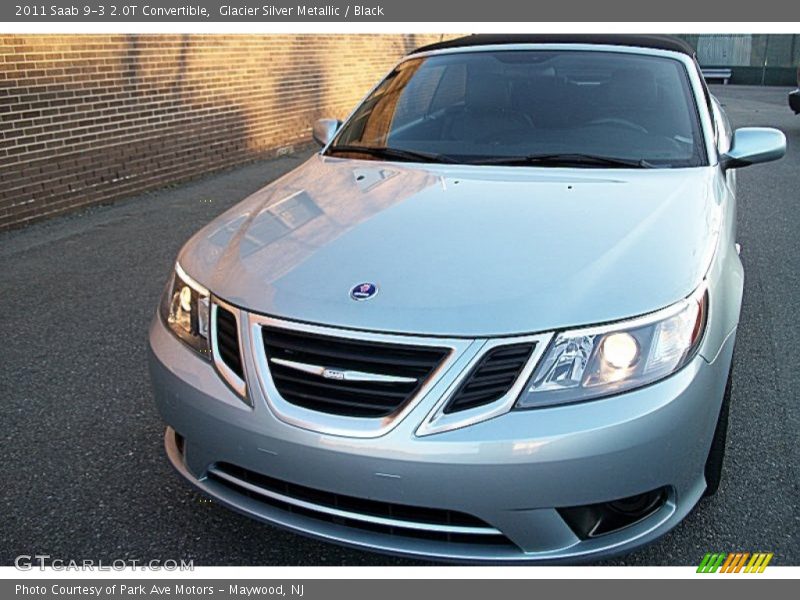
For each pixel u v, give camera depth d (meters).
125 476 2.79
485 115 3.33
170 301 2.46
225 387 2.14
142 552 2.40
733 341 2.32
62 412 3.25
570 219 2.43
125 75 6.95
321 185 2.98
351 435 1.95
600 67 3.44
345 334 2.00
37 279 4.94
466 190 2.74
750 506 2.54
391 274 2.15
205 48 7.95
